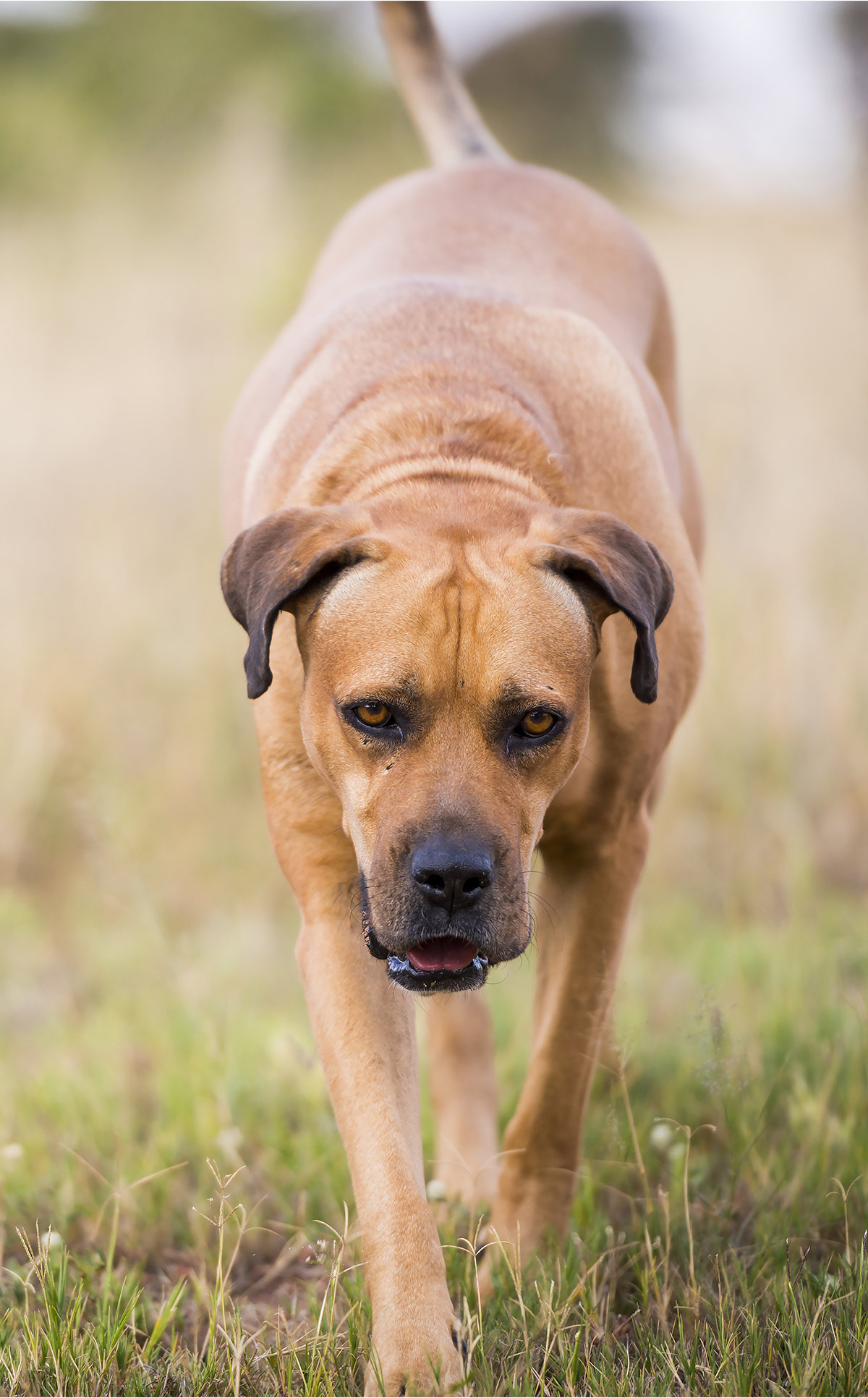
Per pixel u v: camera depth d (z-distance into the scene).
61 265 23.89
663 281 7.33
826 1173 5.57
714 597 10.98
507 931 4.39
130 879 9.00
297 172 29.44
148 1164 5.94
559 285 6.42
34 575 12.56
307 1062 6.31
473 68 31.41
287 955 8.81
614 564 4.74
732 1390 4.16
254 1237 5.60
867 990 7.26
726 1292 4.71
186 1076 6.65
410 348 5.70
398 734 4.55
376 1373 4.09
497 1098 6.44
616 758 5.29
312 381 5.86
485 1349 4.46
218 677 11.40
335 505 5.16
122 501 13.95
